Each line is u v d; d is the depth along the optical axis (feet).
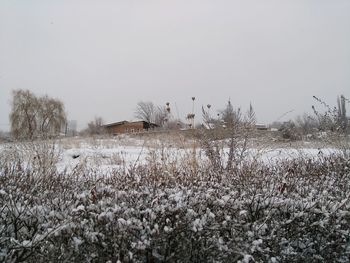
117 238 6.52
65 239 6.79
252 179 11.83
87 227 6.86
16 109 91.66
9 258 6.55
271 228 7.90
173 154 18.71
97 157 26.48
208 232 7.06
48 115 96.02
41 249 6.68
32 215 7.68
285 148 23.71
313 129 28.17
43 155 17.29
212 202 8.43
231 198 8.75
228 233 7.51
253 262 6.98
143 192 8.91
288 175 13.25
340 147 20.52
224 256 6.93
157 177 12.76
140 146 41.98
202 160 18.21
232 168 15.56
